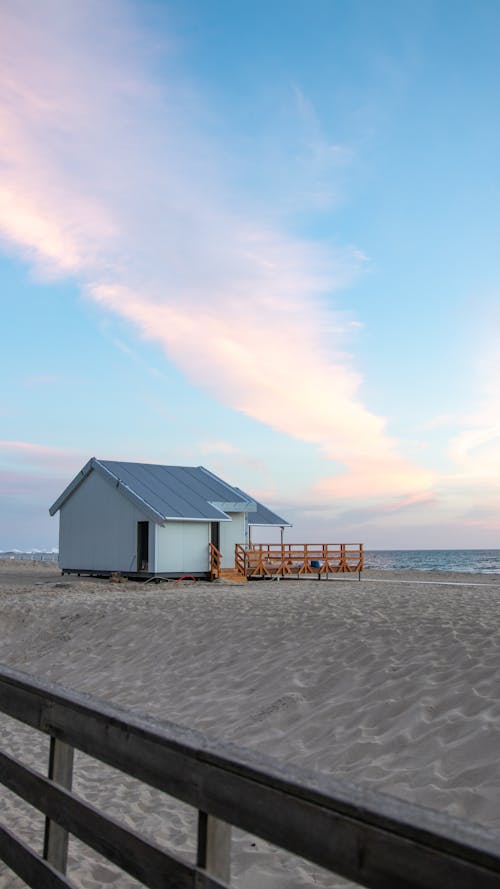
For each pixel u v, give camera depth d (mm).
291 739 6598
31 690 2697
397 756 5656
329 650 9055
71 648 12250
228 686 8648
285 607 13164
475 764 5160
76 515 30969
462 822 1316
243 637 10617
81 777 6375
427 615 10742
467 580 27453
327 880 4172
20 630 14156
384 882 1352
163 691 9086
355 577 30109
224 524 29391
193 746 1863
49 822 2521
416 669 7590
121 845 2107
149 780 2016
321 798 1489
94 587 21609
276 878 4219
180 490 29234
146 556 27312
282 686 8117
